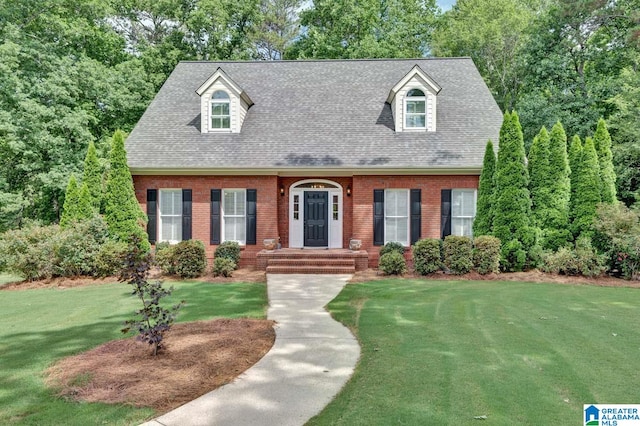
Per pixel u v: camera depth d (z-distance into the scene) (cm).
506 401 501
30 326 861
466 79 1975
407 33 3341
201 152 1700
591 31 2377
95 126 2408
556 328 812
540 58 2473
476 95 1892
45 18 2103
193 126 1812
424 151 1658
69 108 2112
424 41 3550
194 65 2116
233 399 507
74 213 1542
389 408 484
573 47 2459
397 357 653
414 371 595
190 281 1369
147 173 1673
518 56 2812
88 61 2209
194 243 1436
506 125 1472
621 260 1370
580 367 610
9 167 2202
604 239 1416
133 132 1791
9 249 1343
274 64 2102
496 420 455
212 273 1466
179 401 502
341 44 3094
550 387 541
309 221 1752
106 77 2248
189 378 566
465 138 1700
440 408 483
